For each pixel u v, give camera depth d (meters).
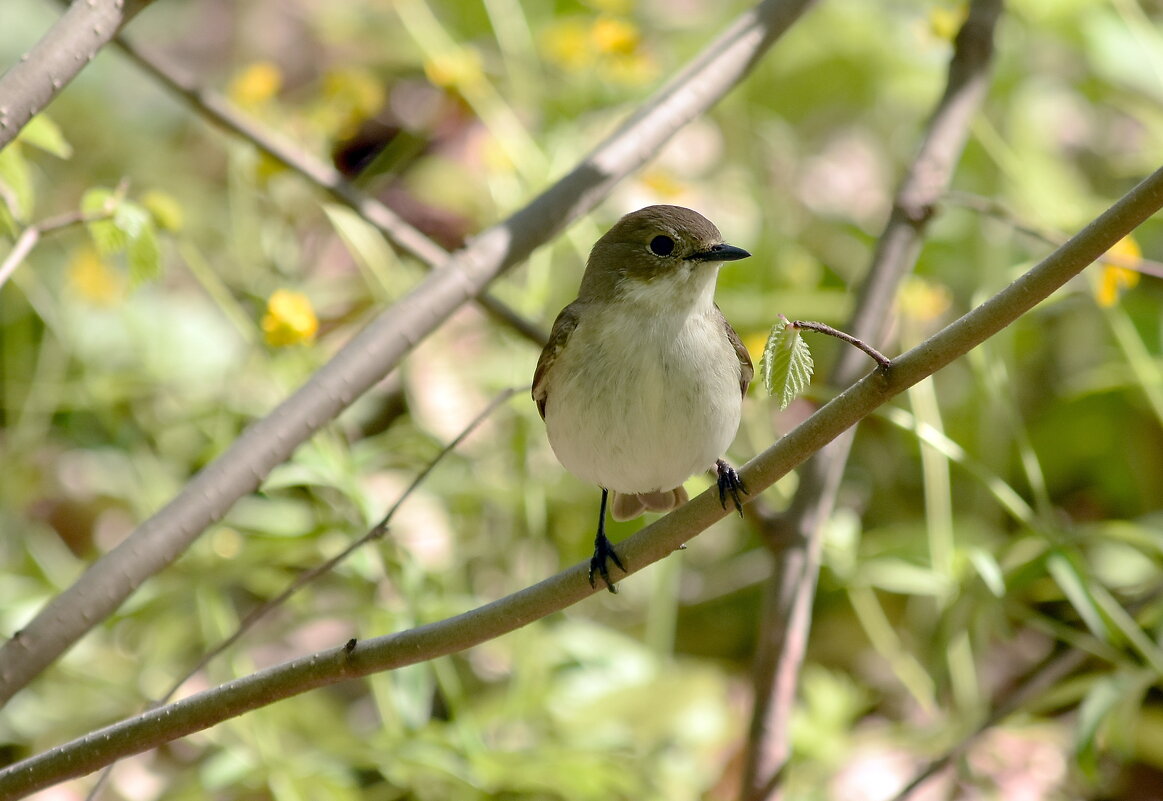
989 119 12.48
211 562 9.27
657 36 13.53
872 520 11.77
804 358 5.10
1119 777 10.30
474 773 8.34
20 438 10.66
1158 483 11.66
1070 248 4.97
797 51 13.17
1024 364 12.06
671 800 9.18
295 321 8.05
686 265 6.87
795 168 12.82
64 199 12.90
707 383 6.82
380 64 13.81
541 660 9.30
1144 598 9.37
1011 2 12.44
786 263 11.59
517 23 11.67
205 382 11.30
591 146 11.75
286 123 11.40
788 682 8.42
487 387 11.16
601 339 6.88
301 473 8.43
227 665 9.20
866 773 10.30
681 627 11.37
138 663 9.84
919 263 12.34
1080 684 8.50
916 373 5.23
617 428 6.84
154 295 11.76
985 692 10.66
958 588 8.58
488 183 11.62
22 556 10.77
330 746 8.76
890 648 9.60
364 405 11.84
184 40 14.70
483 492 10.23
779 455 5.55
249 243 11.45
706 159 13.12
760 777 8.33
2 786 5.97
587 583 5.77
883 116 13.71
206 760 9.23
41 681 9.75
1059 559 8.15
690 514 5.90
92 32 6.34
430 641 5.84
